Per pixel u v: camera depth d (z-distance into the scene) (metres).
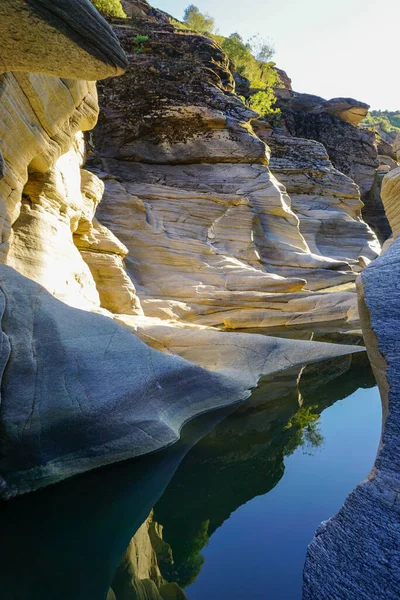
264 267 19.53
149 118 20.36
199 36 23.19
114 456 5.44
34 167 10.42
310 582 2.57
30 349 5.80
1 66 4.93
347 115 38.44
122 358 6.55
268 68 39.78
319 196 26.81
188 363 7.60
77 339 6.34
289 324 14.54
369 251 25.17
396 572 2.39
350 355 10.47
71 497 4.87
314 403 7.71
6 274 6.61
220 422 6.92
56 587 3.64
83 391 5.73
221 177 20.83
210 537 4.25
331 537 2.70
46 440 5.17
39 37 4.50
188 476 5.38
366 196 37.31
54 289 9.99
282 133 29.03
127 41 22.02
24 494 4.78
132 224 17.23
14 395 5.29
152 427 5.98
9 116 8.07
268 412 7.31
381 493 2.73
